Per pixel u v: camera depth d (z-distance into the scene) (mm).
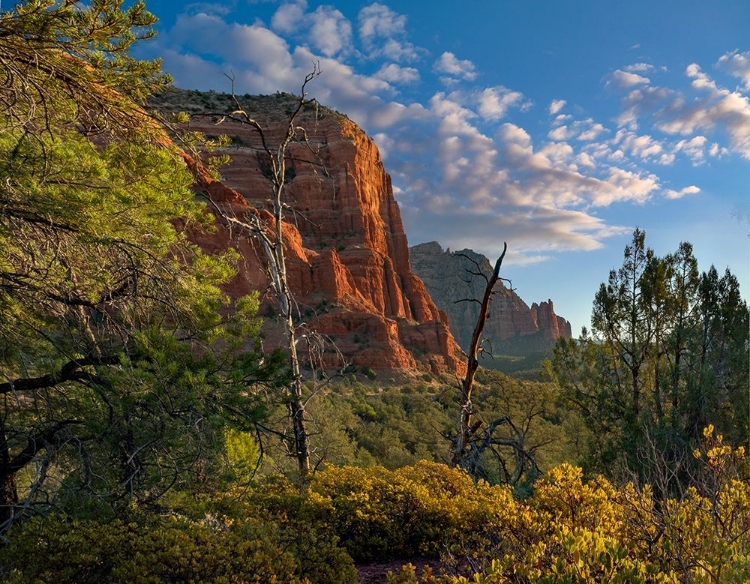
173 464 6000
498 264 12625
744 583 2732
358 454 34406
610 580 2756
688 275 18156
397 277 144125
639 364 18031
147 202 6402
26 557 4457
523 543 4387
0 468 6855
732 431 14820
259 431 7152
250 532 5309
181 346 6637
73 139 6820
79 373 7023
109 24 5348
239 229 12383
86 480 6004
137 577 4105
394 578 4203
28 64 5680
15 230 5980
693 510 3744
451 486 8914
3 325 6762
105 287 6863
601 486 5383
